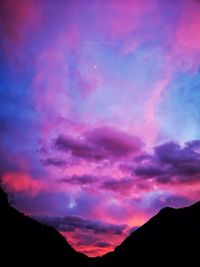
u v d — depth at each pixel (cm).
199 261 6216
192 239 7650
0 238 4097
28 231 5291
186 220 9200
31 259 4244
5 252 3819
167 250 7694
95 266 7225
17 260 3856
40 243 5259
